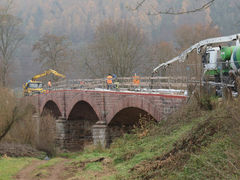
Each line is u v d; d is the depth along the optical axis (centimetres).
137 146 1334
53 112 4272
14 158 1941
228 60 1451
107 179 1055
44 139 2650
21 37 6475
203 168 808
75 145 3419
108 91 2492
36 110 4394
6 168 1598
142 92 2033
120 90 2509
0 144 2252
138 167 1056
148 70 4875
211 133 961
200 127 1008
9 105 2400
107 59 5100
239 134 851
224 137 901
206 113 1210
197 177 781
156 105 1789
